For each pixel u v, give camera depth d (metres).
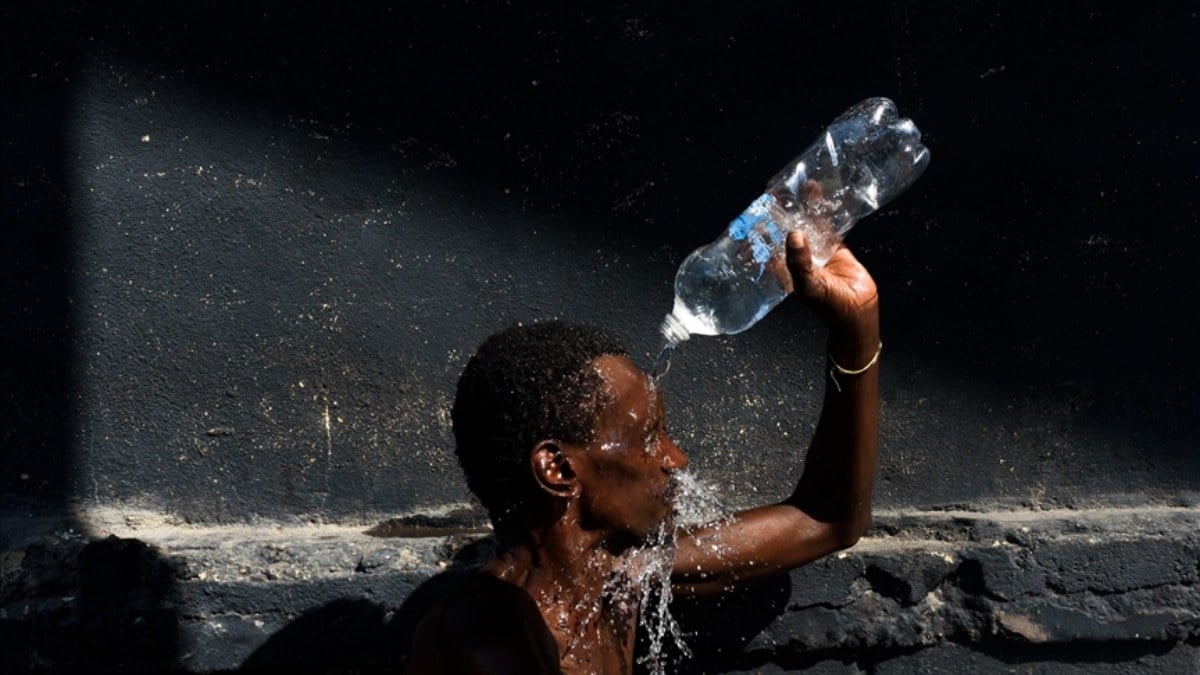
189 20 2.69
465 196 2.76
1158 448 2.88
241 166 2.72
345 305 2.76
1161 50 2.81
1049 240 2.83
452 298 2.77
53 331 2.72
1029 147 2.81
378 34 2.72
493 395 2.08
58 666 2.56
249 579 2.56
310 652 2.58
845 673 2.73
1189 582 2.73
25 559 2.63
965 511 2.85
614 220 2.78
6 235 2.71
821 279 2.22
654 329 2.79
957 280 2.83
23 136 2.70
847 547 2.49
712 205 2.78
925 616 2.70
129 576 2.57
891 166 2.57
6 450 2.74
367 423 2.77
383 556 2.59
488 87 2.74
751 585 2.52
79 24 2.67
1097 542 2.71
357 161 2.74
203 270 2.73
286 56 2.71
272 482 2.76
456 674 1.95
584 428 2.08
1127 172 2.83
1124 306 2.85
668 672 2.67
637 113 2.76
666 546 2.38
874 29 2.77
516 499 2.12
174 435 2.74
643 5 2.75
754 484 2.83
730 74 2.76
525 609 2.03
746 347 2.81
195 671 2.56
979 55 2.79
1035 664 2.76
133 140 2.70
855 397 2.35
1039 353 2.85
